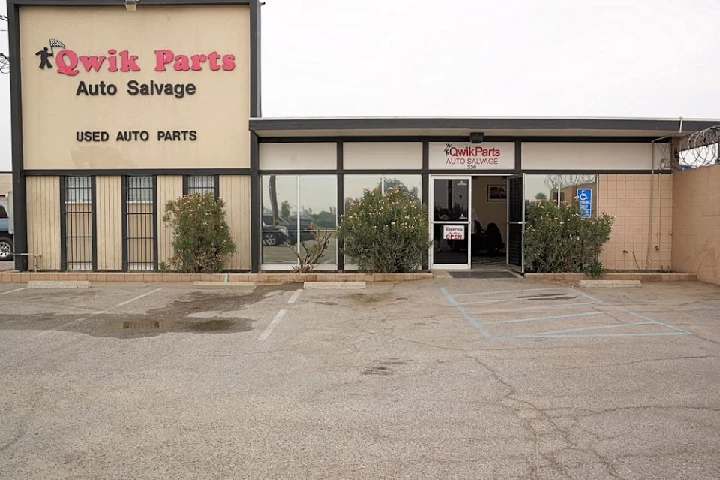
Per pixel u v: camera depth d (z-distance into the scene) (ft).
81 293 40.19
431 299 36.73
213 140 49.29
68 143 49.73
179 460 14.11
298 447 14.78
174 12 49.06
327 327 28.99
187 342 25.94
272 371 21.42
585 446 14.66
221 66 49.03
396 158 48.93
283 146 49.08
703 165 45.16
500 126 44.39
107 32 49.34
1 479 13.16
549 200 46.34
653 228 48.49
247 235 49.34
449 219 49.24
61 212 49.88
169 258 49.37
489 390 19.01
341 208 48.98
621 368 21.38
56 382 20.21
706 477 13.03
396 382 19.97
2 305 35.55
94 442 15.20
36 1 48.75
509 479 13.00
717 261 42.06
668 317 30.73
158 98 49.34
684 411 17.02
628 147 48.44
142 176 49.75
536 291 39.42
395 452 14.43
